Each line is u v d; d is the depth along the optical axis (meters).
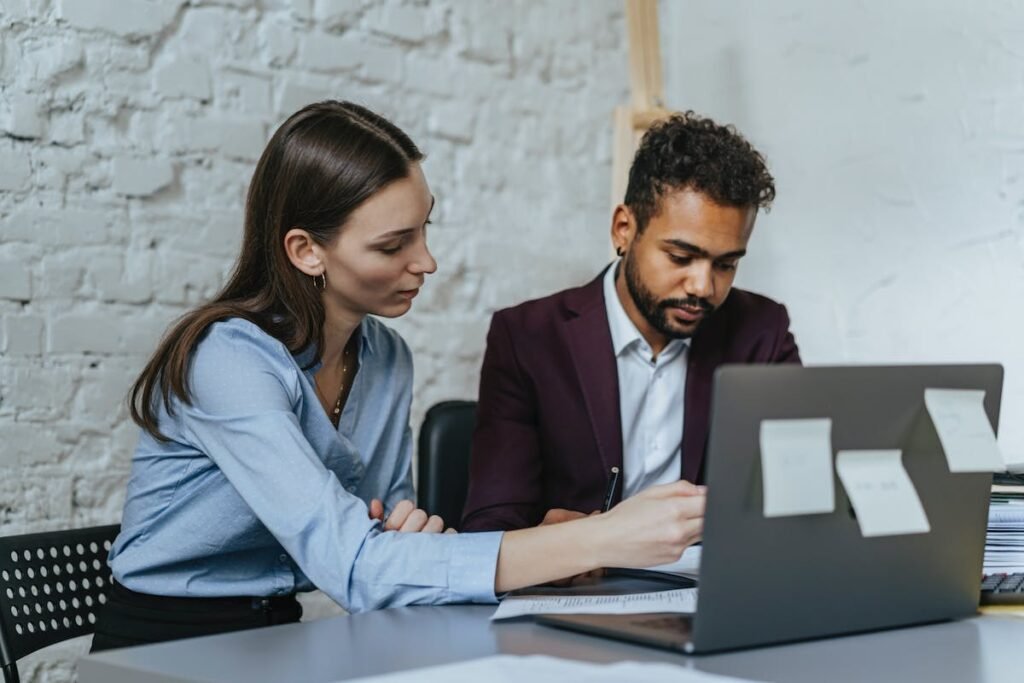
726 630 1.15
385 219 1.65
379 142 1.67
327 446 1.70
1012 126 2.70
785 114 3.20
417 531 1.53
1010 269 2.71
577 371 2.06
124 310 2.54
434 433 2.33
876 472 1.22
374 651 1.17
